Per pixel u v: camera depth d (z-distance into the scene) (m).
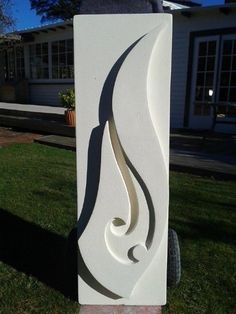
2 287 2.49
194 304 2.30
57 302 2.33
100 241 2.08
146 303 2.26
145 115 1.93
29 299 2.36
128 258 2.12
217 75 9.28
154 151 1.96
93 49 1.95
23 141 8.20
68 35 13.43
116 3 2.12
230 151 6.57
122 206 2.04
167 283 2.42
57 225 3.44
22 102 15.48
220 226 3.40
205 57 9.38
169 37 1.92
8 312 2.23
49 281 2.57
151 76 1.95
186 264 2.74
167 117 1.99
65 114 8.70
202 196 4.23
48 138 8.05
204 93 9.57
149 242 2.09
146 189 2.01
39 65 14.95
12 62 16.30
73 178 5.03
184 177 5.12
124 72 1.90
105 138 1.98
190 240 3.12
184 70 9.75
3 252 2.96
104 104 1.99
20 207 3.89
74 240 2.46
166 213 2.04
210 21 9.11
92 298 2.28
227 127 9.02
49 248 3.03
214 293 2.41
